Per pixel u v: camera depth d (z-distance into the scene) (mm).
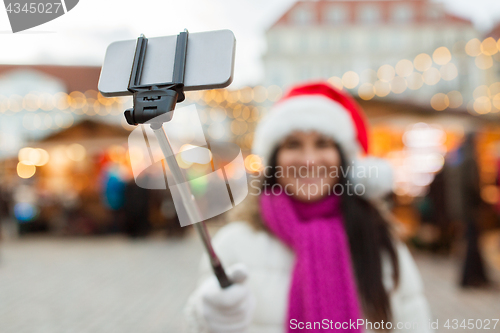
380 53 30672
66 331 3006
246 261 1224
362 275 1120
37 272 4867
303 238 1146
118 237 7895
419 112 6418
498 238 6066
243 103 9039
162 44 644
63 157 9773
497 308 3318
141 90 612
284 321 1130
